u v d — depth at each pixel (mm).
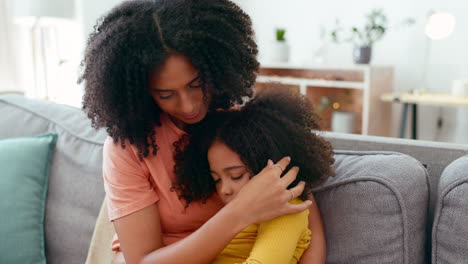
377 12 3182
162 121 897
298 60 3783
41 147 1290
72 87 2986
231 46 760
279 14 3793
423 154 999
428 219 941
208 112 895
